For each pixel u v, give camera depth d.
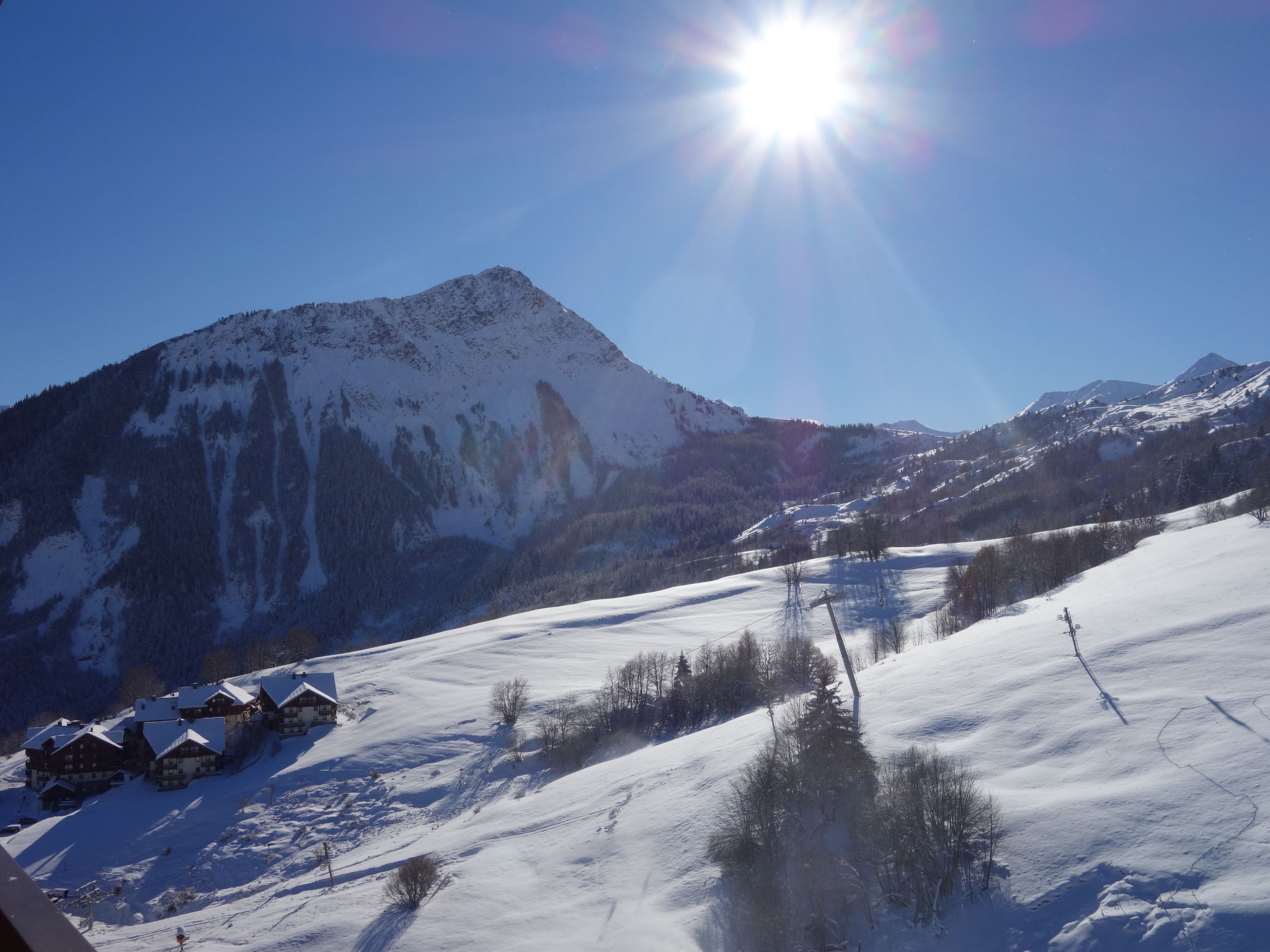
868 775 42.19
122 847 80.81
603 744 88.06
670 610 150.50
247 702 116.25
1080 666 50.91
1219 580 64.94
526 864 53.22
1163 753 37.38
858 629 122.81
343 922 51.53
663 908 41.34
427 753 93.81
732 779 52.00
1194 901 27.75
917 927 32.97
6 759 128.88
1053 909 30.30
